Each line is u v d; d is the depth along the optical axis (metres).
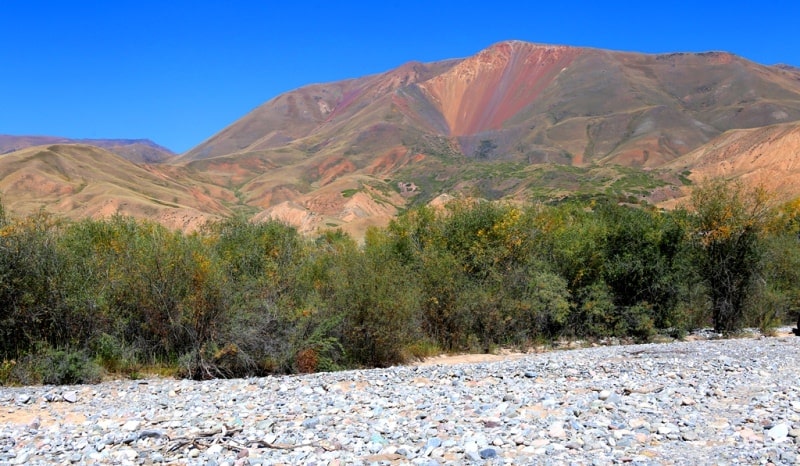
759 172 125.50
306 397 12.83
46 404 12.52
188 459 8.34
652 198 153.12
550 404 11.22
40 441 9.41
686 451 8.14
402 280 21.23
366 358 19.69
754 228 28.69
